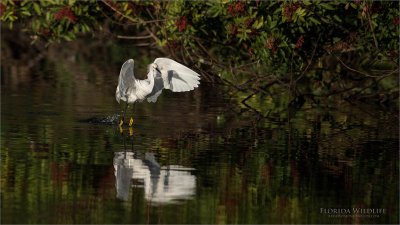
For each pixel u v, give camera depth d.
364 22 17.30
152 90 13.74
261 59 17.86
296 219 8.34
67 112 16.61
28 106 17.45
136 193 9.27
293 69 19.16
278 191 9.50
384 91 21.75
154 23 20.52
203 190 9.47
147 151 12.00
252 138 13.64
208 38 19.80
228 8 16.36
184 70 12.95
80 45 37.78
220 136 13.82
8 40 37.38
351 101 21.33
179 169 10.66
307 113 18.12
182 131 14.35
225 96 21.59
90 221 8.08
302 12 15.27
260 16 16.66
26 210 8.45
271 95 21.08
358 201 9.09
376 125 15.84
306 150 12.41
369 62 20.22
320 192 9.51
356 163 11.34
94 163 10.91
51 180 9.80
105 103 18.62
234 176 10.27
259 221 8.23
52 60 32.12
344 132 14.64
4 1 18.47
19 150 11.75
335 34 18.44
